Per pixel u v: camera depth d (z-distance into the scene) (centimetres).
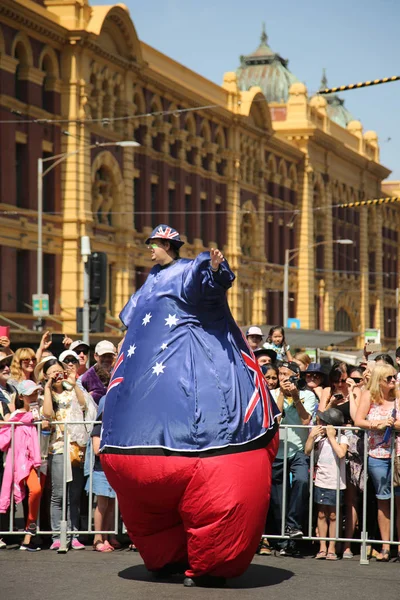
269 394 1129
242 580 1135
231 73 6256
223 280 1075
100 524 1323
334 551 1283
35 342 3259
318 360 4438
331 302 7738
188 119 5653
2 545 1319
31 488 1292
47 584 1102
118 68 4750
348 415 1380
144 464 1051
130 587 1088
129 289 4881
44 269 4325
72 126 4338
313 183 7431
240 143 6319
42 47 4206
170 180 5431
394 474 1270
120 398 1084
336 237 7969
